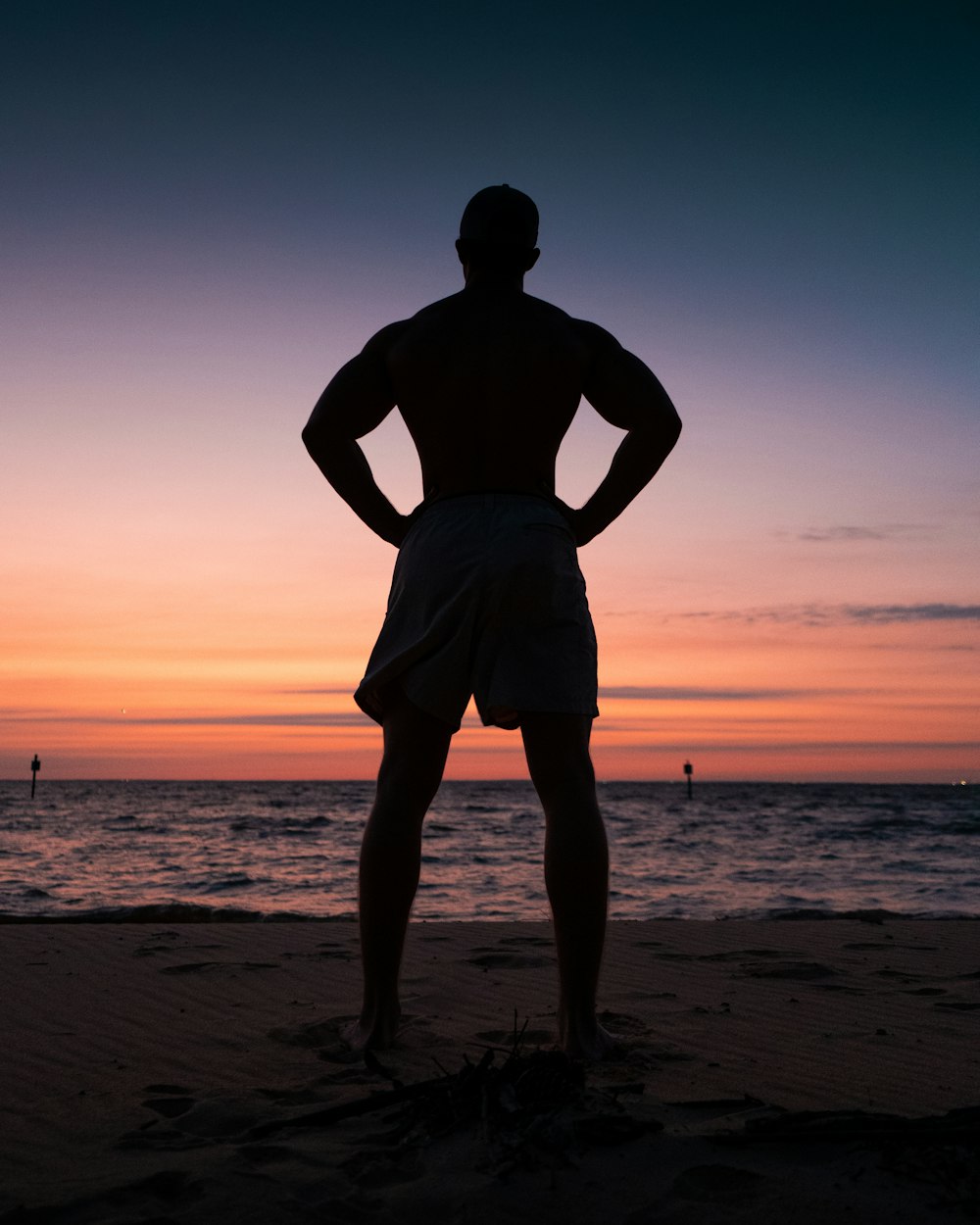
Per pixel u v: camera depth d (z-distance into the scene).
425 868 19.36
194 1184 1.78
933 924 6.16
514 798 89.81
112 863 20.92
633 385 2.99
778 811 61.28
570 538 2.94
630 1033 3.22
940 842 29.75
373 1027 2.93
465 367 2.94
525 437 2.94
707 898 13.97
